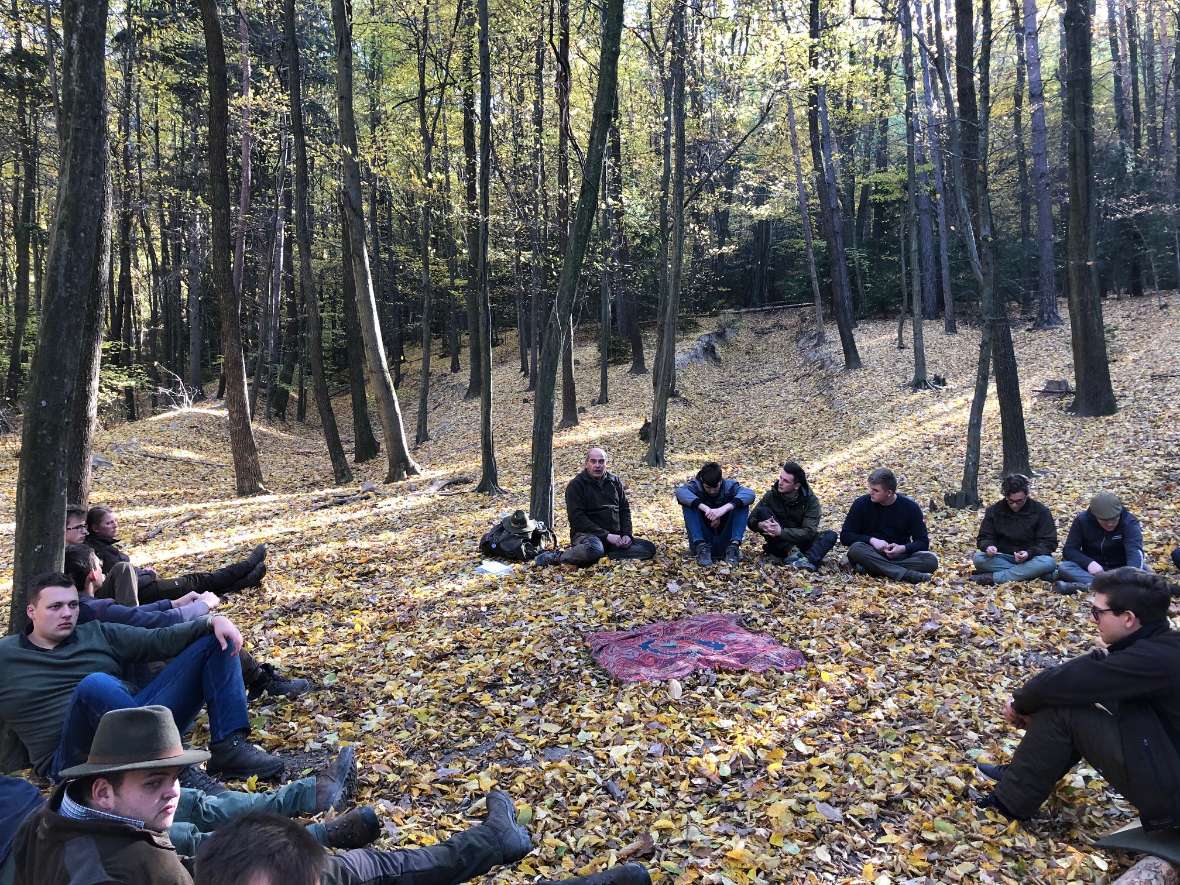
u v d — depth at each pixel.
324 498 14.35
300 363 31.58
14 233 24.08
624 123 20.33
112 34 22.22
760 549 8.26
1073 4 13.30
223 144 14.92
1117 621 3.31
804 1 16.64
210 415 24.78
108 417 27.16
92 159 4.14
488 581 7.47
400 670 5.50
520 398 26.19
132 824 2.10
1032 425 14.78
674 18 14.40
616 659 5.37
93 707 3.35
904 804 3.74
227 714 4.01
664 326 17.73
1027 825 3.60
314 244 32.91
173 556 10.06
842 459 15.10
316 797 3.55
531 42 18.19
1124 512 6.61
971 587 7.00
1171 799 3.14
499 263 28.09
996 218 33.59
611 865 3.30
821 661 5.45
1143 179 26.53
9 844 2.26
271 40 21.86
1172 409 13.48
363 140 20.56
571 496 7.91
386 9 21.55
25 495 4.15
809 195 33.56
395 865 2.79
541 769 4.09
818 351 28.59
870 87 19.62
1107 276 30.00
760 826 3.57
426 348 22.88
